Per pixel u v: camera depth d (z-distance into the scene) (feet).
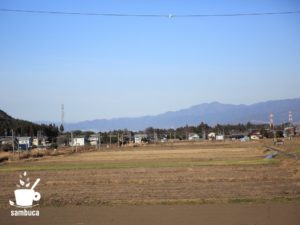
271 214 56.18
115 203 67.56
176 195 77.36
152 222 52.54
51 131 613.93
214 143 459.73
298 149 235.61
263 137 554.87
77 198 75.05
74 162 194.80
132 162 181.06
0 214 59.67
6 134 508.94
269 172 119.75
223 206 63.16
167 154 248.11
